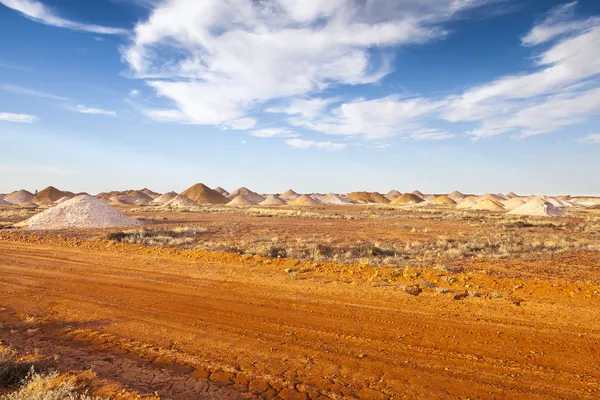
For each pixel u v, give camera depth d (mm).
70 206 36125
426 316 9164
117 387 5488
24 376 5914
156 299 10836
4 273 14422
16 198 122750
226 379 6102
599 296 10031
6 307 10141
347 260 16656
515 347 7367
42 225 33125
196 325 8727
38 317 9297
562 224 38938
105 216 35844
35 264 16109
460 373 6348
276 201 118750
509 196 160625
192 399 5387
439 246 21938
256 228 33812
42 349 7238
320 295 10992
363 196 165250
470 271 13844
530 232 31141
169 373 6293
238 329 8453
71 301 10688
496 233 29094
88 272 14484
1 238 24906
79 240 22922
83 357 6887
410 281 12234
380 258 17578
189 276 13633
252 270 14359
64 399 4941
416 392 5723
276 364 6691
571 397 5574
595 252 19000
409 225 37781
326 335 8070
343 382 6023
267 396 5555
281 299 10656
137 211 67375
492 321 8758
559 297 10219
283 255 18125
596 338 7699
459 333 8102
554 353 7074
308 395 5605
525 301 10023
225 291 11570
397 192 189125
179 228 30750
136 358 6926
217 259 16547
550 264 15477
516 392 5723
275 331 8312
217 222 40469
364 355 7066
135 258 17312
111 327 8617
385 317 9133
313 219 48094
